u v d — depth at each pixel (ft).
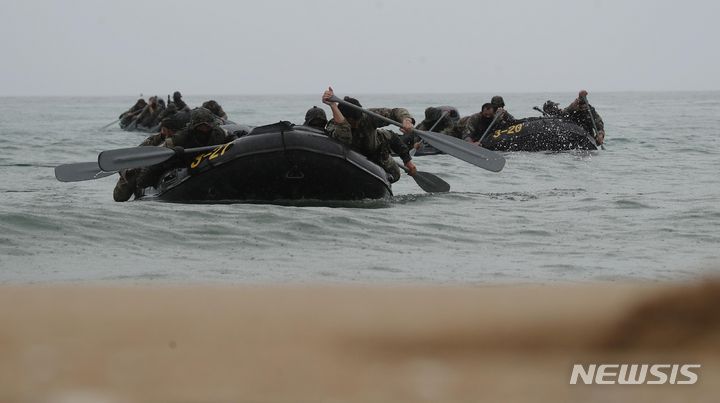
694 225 80.84
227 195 92.68
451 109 186.39
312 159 91.15
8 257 61.00
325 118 97.45
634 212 89.45
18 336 22.09
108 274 53.57
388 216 84.07
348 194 94.27
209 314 25.05
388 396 18.02
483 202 98.27
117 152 91.20
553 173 140.15
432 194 103.91
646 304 22.53
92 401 17.70
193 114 96.43
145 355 20.40
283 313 24.99
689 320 21.65
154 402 17.70
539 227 80.23
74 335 22.15
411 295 28.14
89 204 84.38
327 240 71.61
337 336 22.26
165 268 56.90
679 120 353.51
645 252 66.95
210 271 55.26
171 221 76.54
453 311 25.07
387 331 22.26
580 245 71.00
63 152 194.59
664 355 20.13
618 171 143.23
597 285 29.12
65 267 57.00
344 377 19.10
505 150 179.01
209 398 17.97
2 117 443.73
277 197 93.20
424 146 179.01
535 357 20.03
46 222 73.31
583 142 181.06
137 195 102.89
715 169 145.79
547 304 24.68
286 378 18.79
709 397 18.42
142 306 26.45
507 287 29.73
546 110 192.24
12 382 18.47
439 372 19.27
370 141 97.35
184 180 93.20
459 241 72.84
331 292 29.43
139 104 307.99
